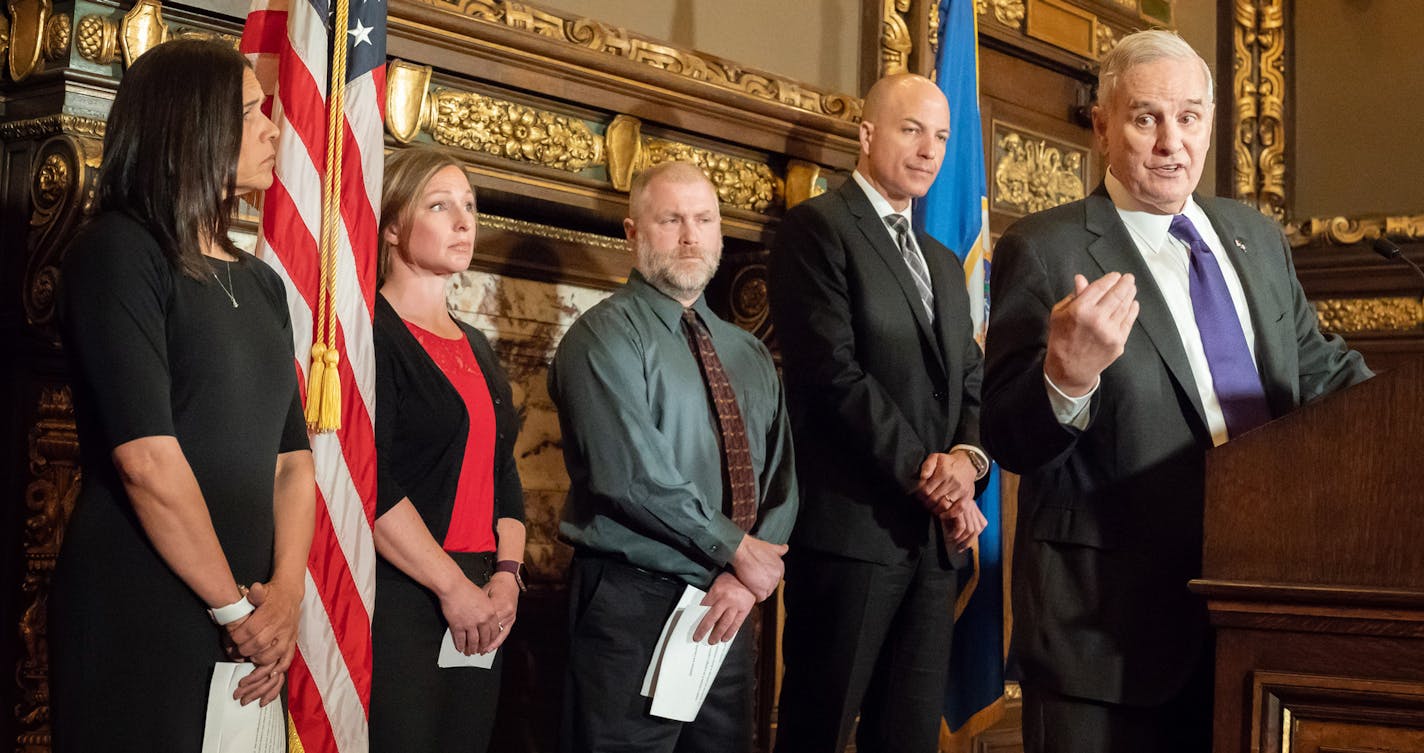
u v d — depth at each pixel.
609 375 2.64
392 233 2.55
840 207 3.13
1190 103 2.03
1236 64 5.55
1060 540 1.97
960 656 3.55
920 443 2.89
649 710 2.57
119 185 1.73
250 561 1.73
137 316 1.64
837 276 3.03
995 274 2.12
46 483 2.42
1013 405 1.86
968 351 3.20
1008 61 4.71
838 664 2.89
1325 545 1.63
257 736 1.70
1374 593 1.56
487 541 2.48
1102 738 1.90
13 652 2.38
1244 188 5.52
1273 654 1.64
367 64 2.41
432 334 2.50
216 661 1.66
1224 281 2.05
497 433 2.55
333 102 2.33
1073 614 1.94
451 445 2.41
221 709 1.65
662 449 2.61
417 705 2.30
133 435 1.59
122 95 1.77
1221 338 2.00
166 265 1.70
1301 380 2.13
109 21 2.42
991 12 4.58
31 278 2.37
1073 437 1.83
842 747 2.89
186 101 1.75
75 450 2.46
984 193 3.92
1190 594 1.88
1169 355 1.95
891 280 3.05
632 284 2.84
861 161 3.26
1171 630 1.88
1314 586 1.61
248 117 1.85
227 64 1.81
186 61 1.78
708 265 2.82
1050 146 4.88
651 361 2.70
